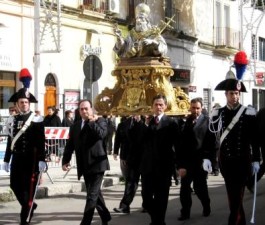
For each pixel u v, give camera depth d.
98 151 9.21
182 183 10.65
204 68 37.75
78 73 25.34
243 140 8.39
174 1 33.53
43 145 9.71
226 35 39.69
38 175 9.76
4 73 21.64
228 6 40.59
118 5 28.09
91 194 9.12
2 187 13.92
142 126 9.01
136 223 10.38
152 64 15.95
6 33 21.44
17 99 9.82
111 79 27.66
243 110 8.45
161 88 15.75
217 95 39.75
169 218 10.86
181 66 34.47
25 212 9.64
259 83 41.53
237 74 8.64
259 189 14.53
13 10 21.75
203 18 37.53
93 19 26.22
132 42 16.39
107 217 9.55
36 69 21.42
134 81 16.16
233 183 8.40
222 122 8.52
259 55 46.06
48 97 23.78
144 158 8.83
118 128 11.88
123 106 16.14
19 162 9.63
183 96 16.50
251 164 8.42
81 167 9.30
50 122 20.44
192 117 10.74
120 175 16.80
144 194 8.80
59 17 22.50
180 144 8.98
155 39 16.36
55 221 10.68
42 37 22.25
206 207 10.98
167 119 8.90
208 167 9.11
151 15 30.98
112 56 27.75
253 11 40.69
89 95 26.19
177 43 33.91
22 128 9.60
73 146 9.56
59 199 13.55
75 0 25.11
